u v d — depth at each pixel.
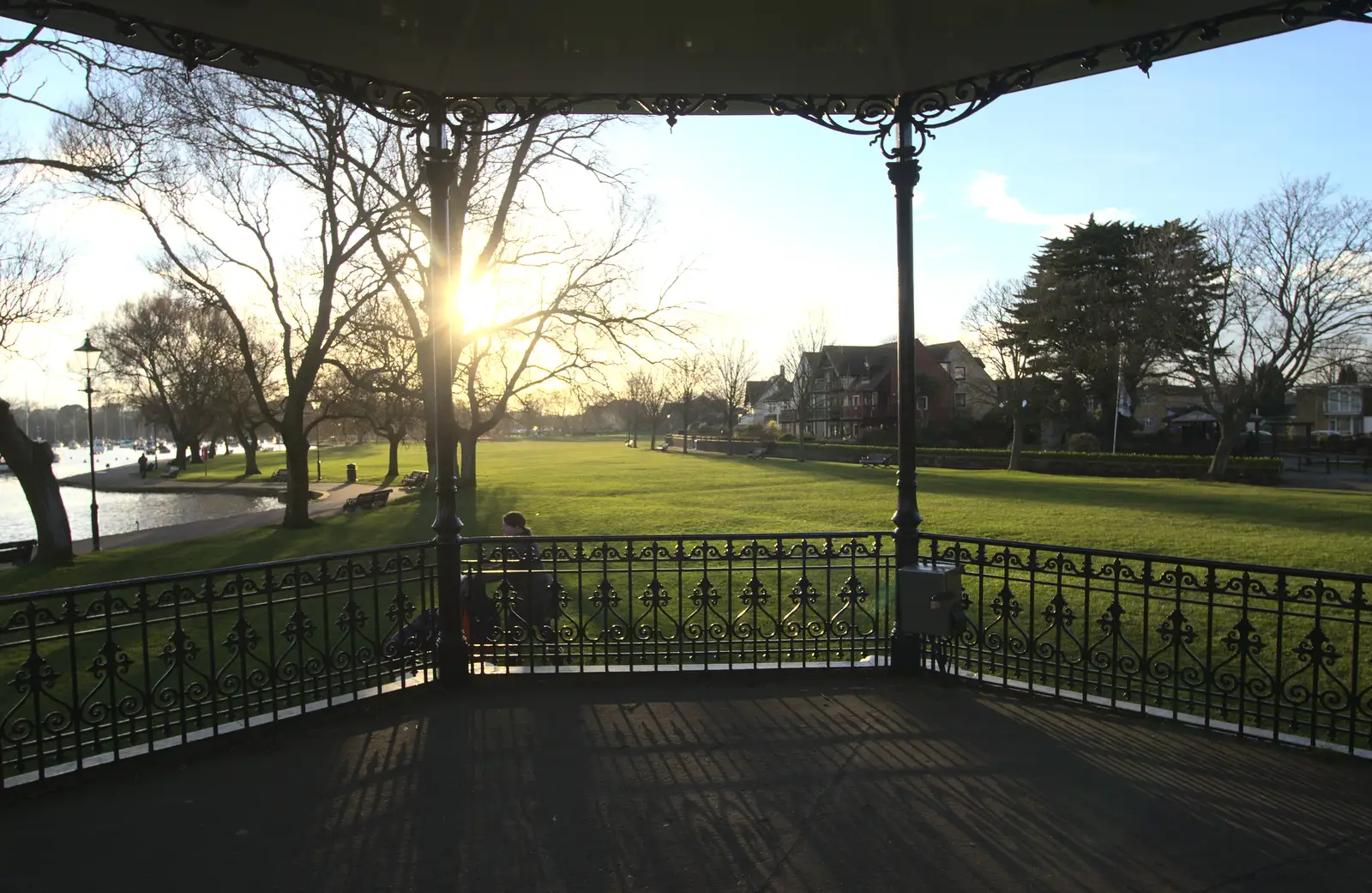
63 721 4.35
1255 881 3.31
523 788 4.21
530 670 6.03
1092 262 49.03
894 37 5.03
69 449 133.50
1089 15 4.71
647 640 6.58
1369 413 68.88
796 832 3.74
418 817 3.91
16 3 4.39
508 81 5.57
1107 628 5.43
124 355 53.16
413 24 4.79
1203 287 39.06
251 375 23.72
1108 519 20.88
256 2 4.47
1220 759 4.52
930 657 6.10
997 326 48.66
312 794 4.15
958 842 3.64
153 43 4.86
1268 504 25.05
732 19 4.82
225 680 4.93
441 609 5.78
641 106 5.93
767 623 10.52
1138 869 3.41
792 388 75.06
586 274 25.84
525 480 39.31
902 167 5.83
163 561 19.05
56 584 16.61
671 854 3.56
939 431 59.25
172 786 4.26
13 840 3.72
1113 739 4.81
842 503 26.42
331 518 27.69
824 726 5.04
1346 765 4.42
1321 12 4.43
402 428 49.47
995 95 5.49
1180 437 56.94
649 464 53.16
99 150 18.25
